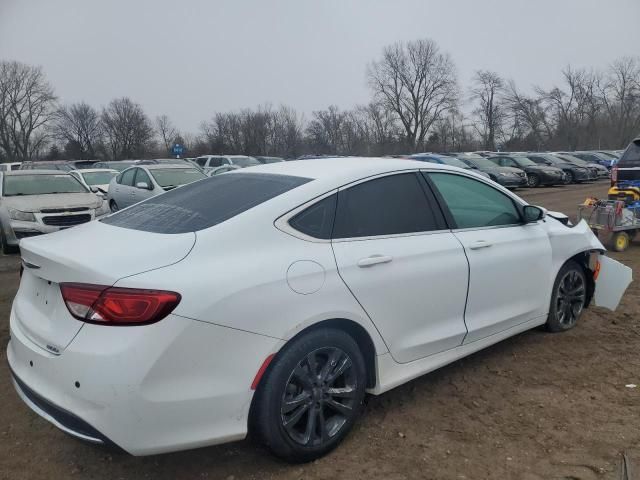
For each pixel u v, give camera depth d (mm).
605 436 3127
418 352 3406
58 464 2967
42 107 79438
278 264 2783
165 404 2438
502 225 4113
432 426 3289
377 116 75000
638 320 5086
